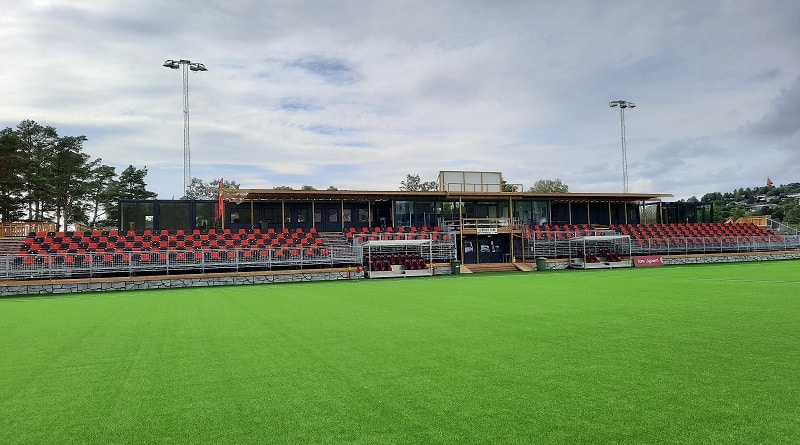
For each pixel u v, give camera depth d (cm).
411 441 432
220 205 3334
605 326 980
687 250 3862
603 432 442
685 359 695
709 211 4800
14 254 2462
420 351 778
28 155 5097
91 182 5709
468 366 677
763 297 1443
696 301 1372
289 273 2809
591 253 3728
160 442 449
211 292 2120
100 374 685
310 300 1634
